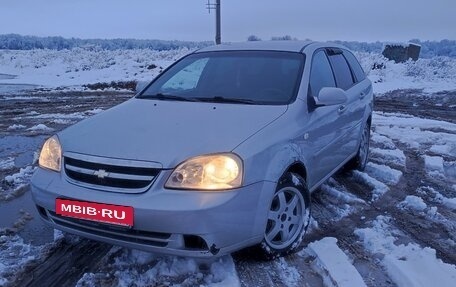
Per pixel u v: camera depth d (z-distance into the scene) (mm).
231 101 3920
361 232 3977
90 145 3191
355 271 3275
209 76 4363
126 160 2971
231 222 2910
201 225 2814
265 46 4660
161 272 3229
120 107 4031
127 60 28375
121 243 3008
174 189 2867
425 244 3879
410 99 15453
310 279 3246
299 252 3621
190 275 3193
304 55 4383
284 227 3500
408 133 8852
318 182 4254
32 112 11266
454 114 11859
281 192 3410
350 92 5145
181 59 4902
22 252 3609
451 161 6750
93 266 3379
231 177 2930
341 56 5414
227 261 3375
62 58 30875
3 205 4668
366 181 5484
